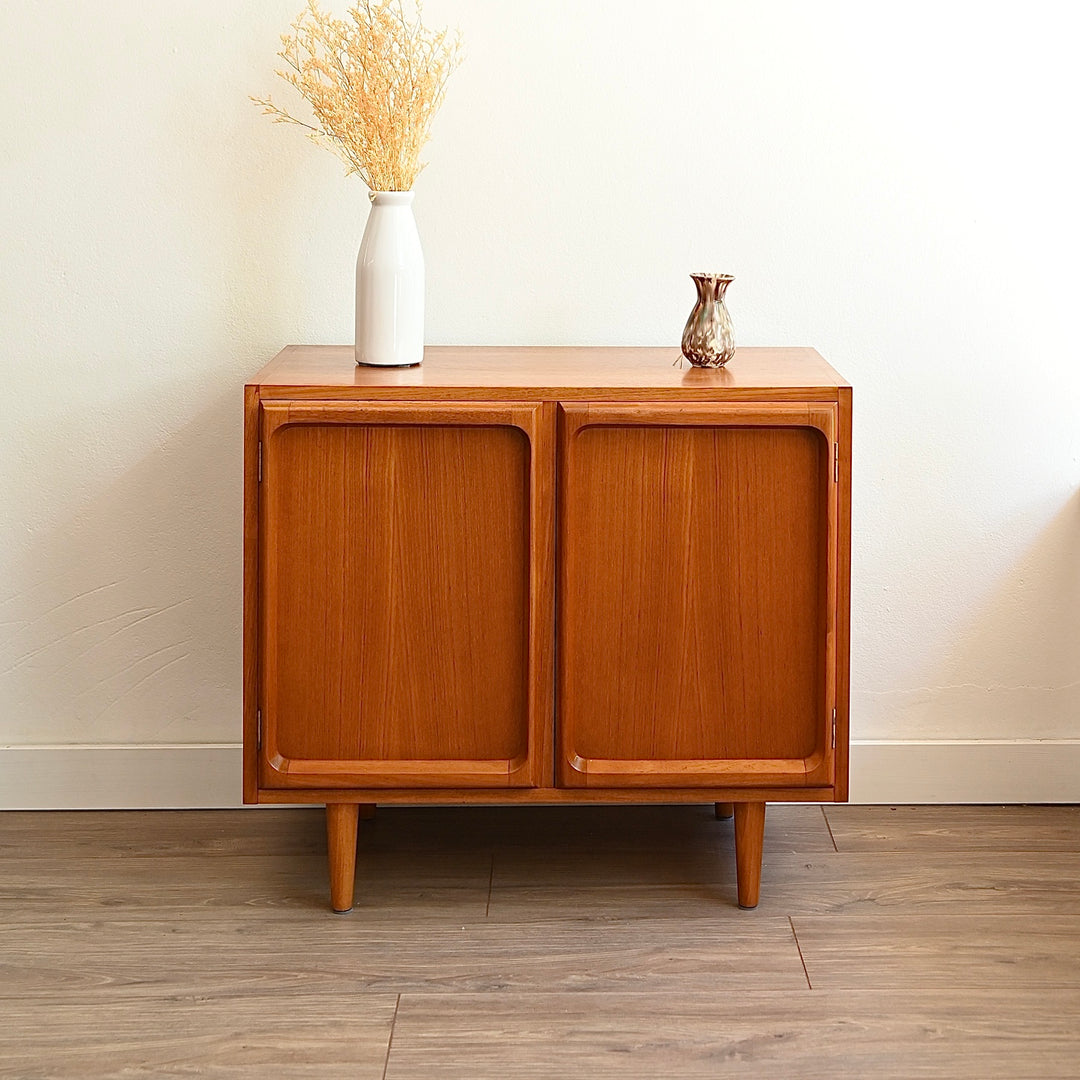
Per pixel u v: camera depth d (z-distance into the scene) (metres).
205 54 2.28
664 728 2.04
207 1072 1.71
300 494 1.97
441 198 2.34
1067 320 2.40
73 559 2.41
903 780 2.50
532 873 2.24
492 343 2.39
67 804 2.47
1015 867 2.26
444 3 2.28
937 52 2.32
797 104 2.33
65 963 1.95
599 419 1.94
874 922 2.08
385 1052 1.75
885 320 2.39
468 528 1.99
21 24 2.26
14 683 2.45
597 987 1.90
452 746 2.04
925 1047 1.76
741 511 1.99
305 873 2.24
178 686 2.46
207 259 2.34
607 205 2.35
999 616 2.48
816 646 2.03
